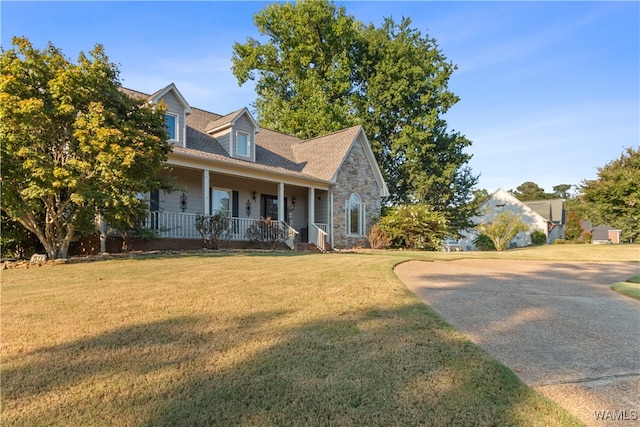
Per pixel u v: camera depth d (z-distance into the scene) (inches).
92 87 301.7
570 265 431.2
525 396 99.2
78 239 361.4
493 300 214.7
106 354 121.3
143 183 326.6
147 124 342.0
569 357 131.0
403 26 1093.8
